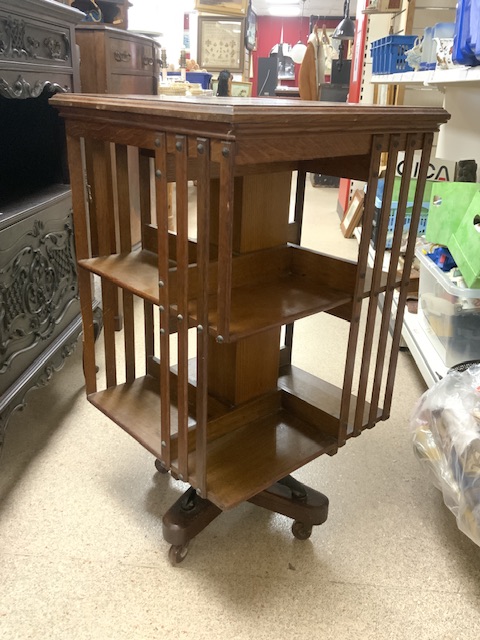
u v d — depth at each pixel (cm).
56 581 112
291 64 908
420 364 179
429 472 130
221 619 105
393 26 347
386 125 95
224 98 105
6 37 125
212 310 97
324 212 466
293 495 121
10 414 133
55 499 133
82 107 101
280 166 110
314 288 110
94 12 230
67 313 174
